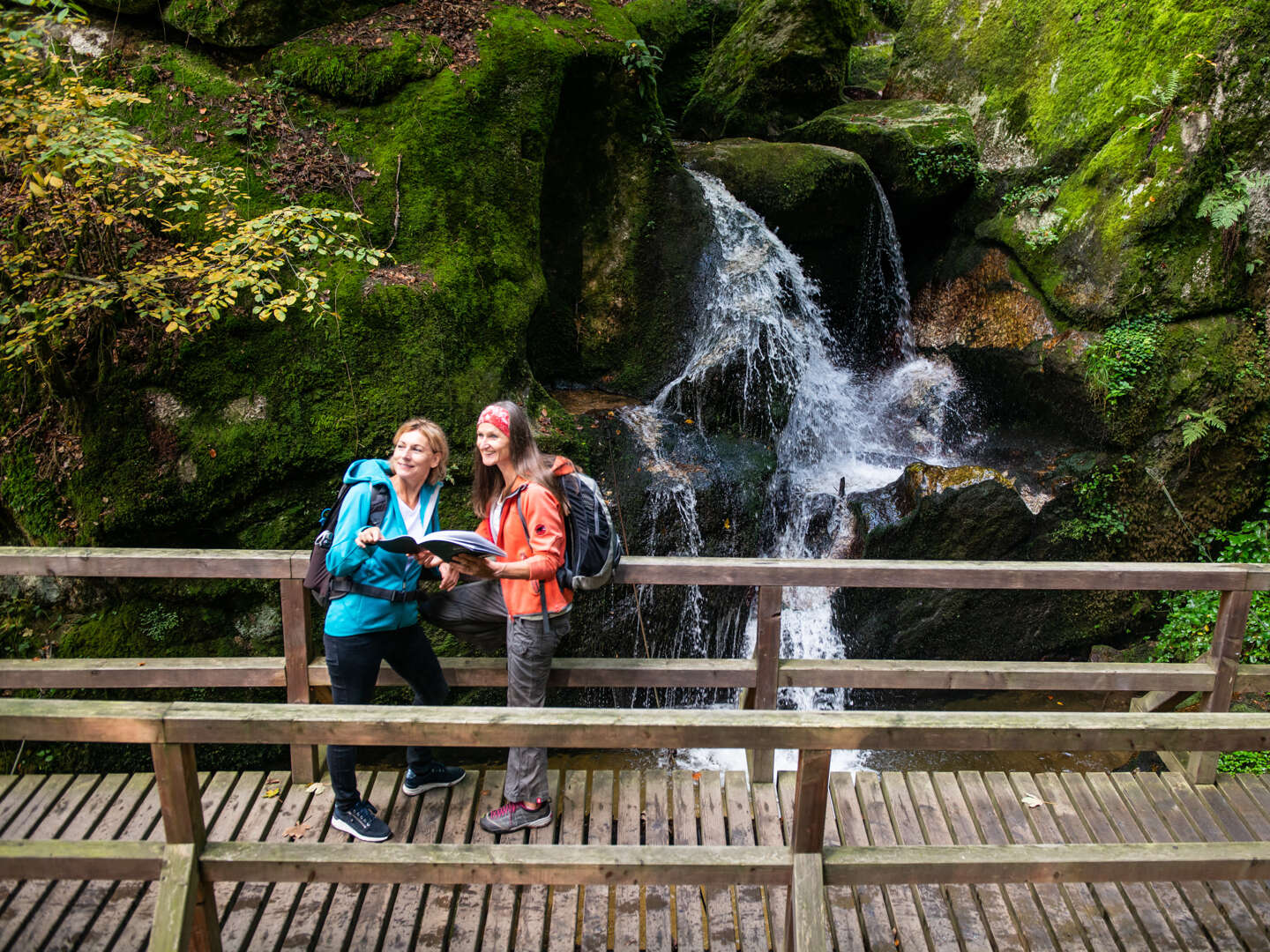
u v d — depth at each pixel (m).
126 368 4.93
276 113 5.77
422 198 5.85
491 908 3.26
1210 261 6.97
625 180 7.46
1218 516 7.14
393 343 5.41
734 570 3.72
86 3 5.66
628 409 7.05
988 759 5.86
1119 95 7.66
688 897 3.33
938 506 6.69
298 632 3.74
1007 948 3.15
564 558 3.35
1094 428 7.06
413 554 3.13
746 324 7.25
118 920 3.13
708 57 10.49
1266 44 6.77
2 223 4.86
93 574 3.64
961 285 8.59
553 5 7.09
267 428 5.08
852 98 10.54
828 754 2.49
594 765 5.82
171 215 5.19
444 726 2.44
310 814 3.65
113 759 4.84
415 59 6.09
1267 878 2.63
